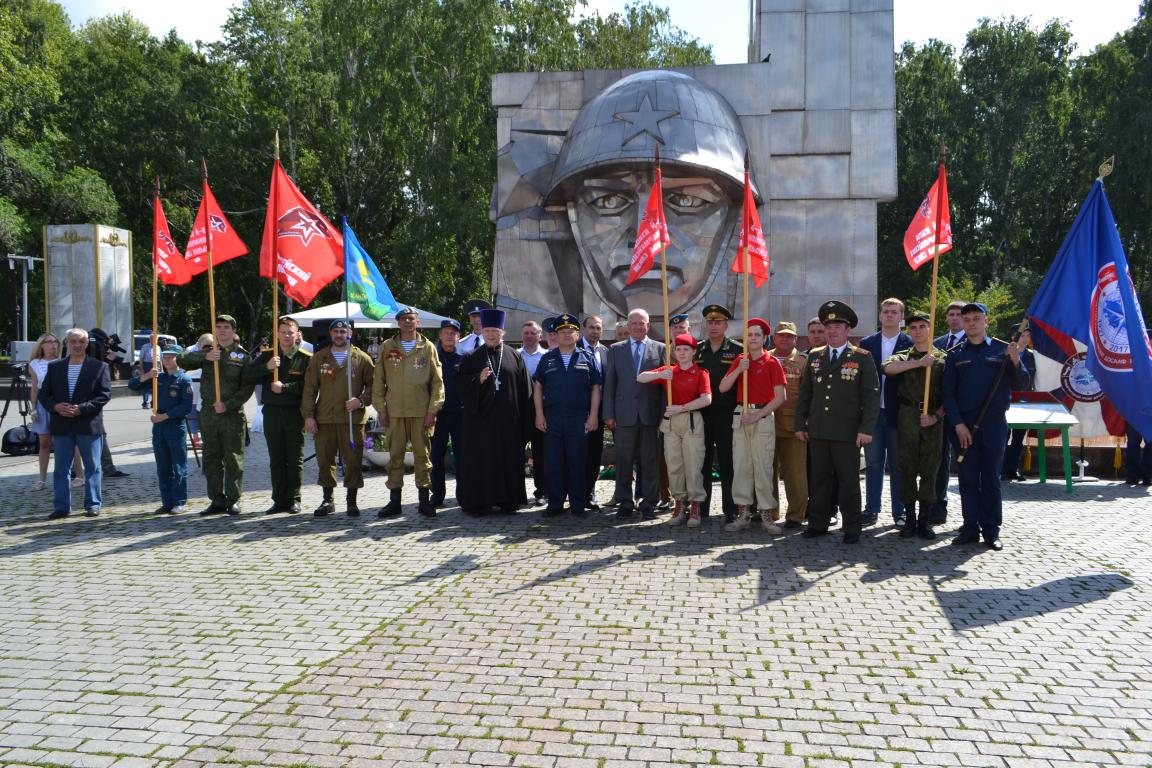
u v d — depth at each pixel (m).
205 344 8.31
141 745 3.30
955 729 3.44
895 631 4.63
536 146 13.34
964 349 6.83
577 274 13.15
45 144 33.38
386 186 32.75
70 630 4.66
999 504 6.67
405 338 7.98
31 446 11.11
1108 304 6.52
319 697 3.75
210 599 5.23
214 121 33.31
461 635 4.55
